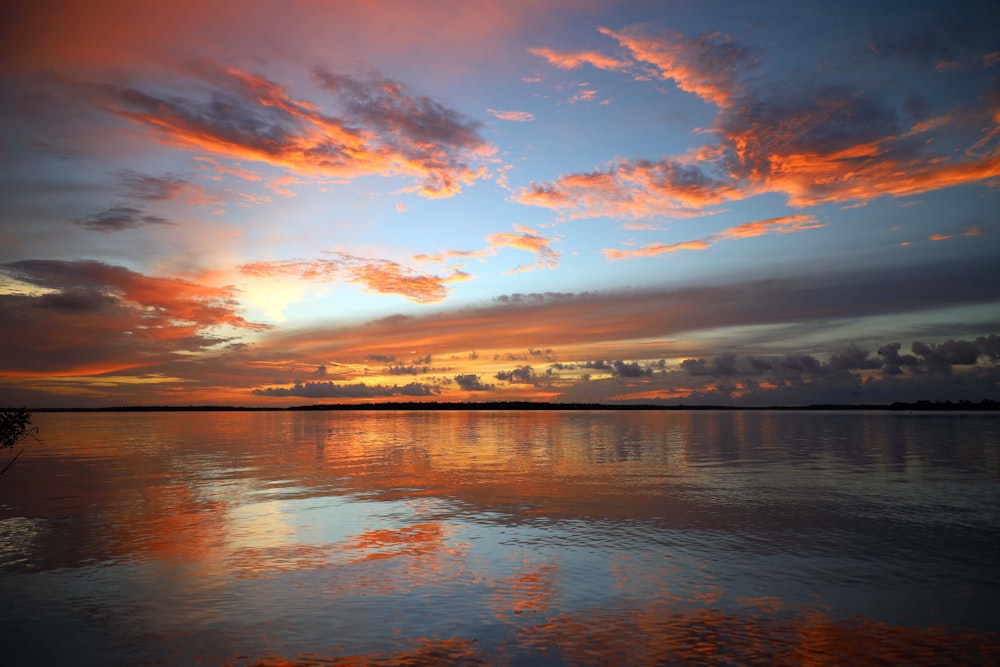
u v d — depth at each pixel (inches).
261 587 530.0
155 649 406.0
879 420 5319.9
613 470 1349.7
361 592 514.9
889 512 843.4
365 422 5123.0
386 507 898.1
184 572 574.2
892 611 468.1
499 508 885.8
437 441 2415.1
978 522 777.6
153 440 2546.8
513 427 3900.1
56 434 3068.4
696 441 2338.8
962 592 510.6
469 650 401.1
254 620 454.9
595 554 629.6
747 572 565.6
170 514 850.8
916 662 383.6
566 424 4480.8
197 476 1273.4
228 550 653.3
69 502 951.0
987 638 419.5
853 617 456.1
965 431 3058.6
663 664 380.2
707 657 390.3
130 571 577.3
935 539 688.4
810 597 498.3
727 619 452.4
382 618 456.4
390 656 392.8
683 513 842.8
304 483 1161.4
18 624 449.4
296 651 401.4
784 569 575.2
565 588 522.3
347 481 1187.3
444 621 450.3
